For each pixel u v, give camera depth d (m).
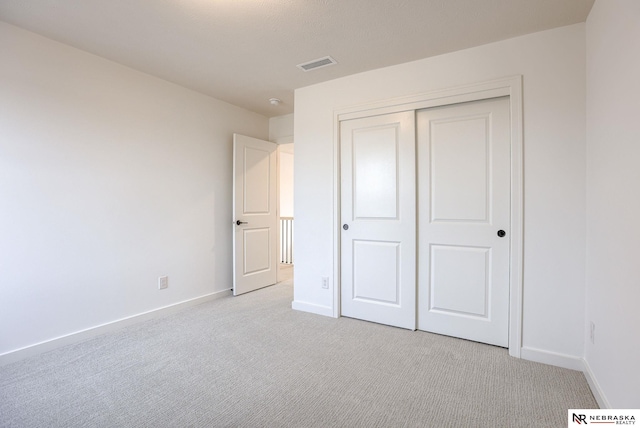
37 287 2.32
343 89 3.05
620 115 1.49
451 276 2.63
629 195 1.38
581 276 2.08
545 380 1.96
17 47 2.22
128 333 2.71
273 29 2.23
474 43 2.40
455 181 2.60
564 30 2.13
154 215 3.09
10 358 2.18
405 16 2.06
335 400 1.78
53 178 2.40
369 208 2.97
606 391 1.63
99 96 2.67
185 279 3.39
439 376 2.02
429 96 2.63
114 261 2.78
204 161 3.58
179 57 2.67
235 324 2.92
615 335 1.53
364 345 2.48
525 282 2.24
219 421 1.60
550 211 2.16
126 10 2.01
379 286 2.94
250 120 4.19
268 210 4.32
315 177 3.22
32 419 1.60
